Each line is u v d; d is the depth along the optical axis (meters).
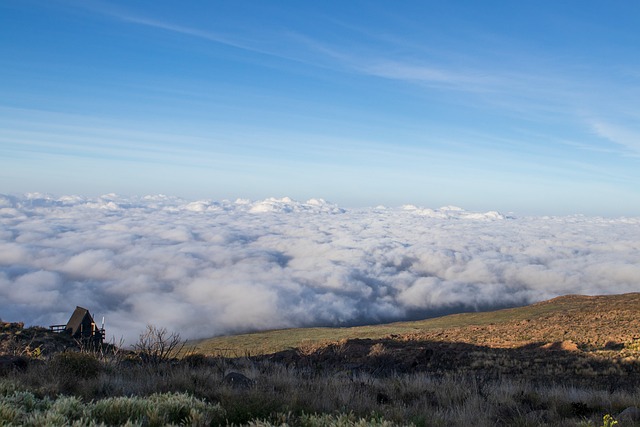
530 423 9.17
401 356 29.58
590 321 53.22
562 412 10.73
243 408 8.42
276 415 8.39
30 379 10.96
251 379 13.20
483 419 9.26
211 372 13.95
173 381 11.72
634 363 24.77
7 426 7.12
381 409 9.64
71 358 12.59
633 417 9.37
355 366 22.98
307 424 8.09
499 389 13.02
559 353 30.66
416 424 8.75
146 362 15.54
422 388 13.00
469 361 28.34
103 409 8.19
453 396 11.80
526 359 28.53
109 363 14.40
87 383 11.18
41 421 7.28
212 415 8.38
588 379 21.69
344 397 10.64
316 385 12.20
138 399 9.09
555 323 54.16
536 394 12.60
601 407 11.46
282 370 14.80
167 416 8.11
